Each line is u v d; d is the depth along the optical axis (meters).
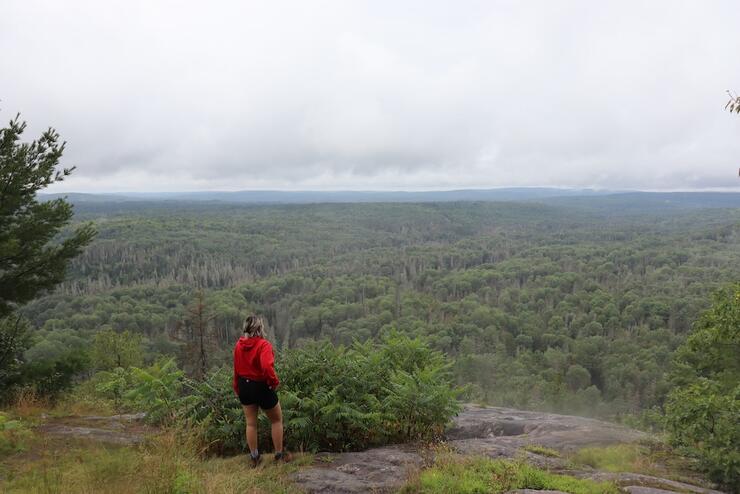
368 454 6.46
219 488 4.78
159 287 184.25
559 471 6.03
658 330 122.31
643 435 8.23
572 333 135.88
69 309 144.88
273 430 6.02
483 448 6.89
